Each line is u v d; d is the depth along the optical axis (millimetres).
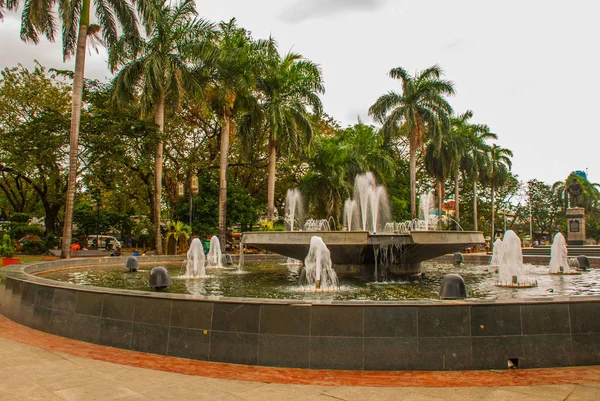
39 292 6703
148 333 5445
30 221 35625
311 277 10367
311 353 4848
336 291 9047
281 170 32406
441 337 4801
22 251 24531
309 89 24469
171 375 4562
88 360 5074
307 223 25016
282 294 8617
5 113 25203
